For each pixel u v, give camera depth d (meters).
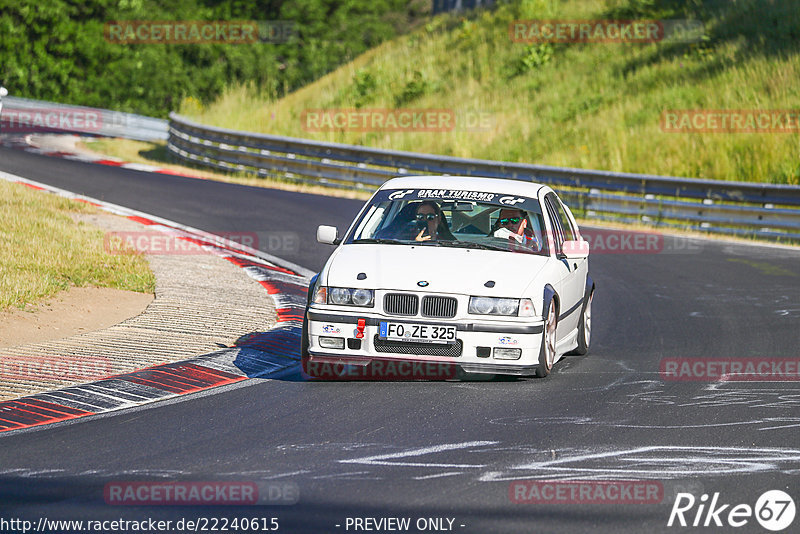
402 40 145.38
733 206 71.75
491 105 111.50
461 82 120.94
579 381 29.89
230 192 82.31
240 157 100.19
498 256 30.12
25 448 22.27
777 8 111.56
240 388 28.25
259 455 21.80
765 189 70.81
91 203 69.56
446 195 32.56
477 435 23.56
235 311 39.72
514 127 103.62
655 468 21.12
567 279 31.91
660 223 74.62
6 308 35.88
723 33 111.19
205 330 35.91
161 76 186.88
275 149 97.38
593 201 78.50
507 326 27.73
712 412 26.25
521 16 132.00
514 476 20.45
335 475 20.41
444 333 27.56
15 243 45.75
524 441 23.11
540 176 81.75
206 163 104.81
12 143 112.56
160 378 29.05
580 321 34.41
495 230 31.58
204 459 21.48
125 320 37.03
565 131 99.25
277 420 24.78
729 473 20.83
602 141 94.25
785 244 67.94
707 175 83.62
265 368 30.97
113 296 40.91
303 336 28.89
